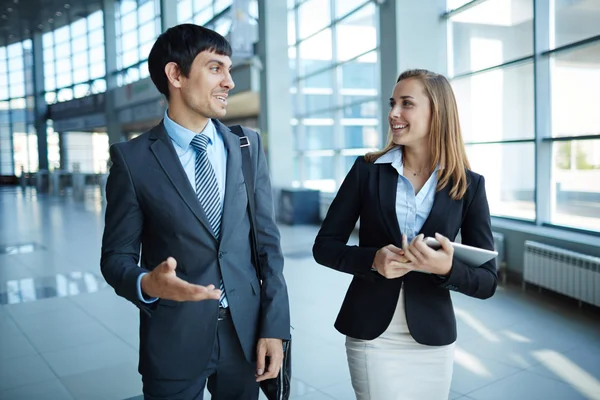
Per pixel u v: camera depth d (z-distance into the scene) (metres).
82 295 5.20
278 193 10.60
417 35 6.80
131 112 20.47
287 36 10.62
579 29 4.94
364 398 1.54
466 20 6.54
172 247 1.34
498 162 6.17
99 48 24.31
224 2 14.17
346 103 9.84
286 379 1.43
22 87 29.30
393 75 6.86
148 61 1.38
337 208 1.59
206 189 1.38
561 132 5.26
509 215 6.06
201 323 1.35
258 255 1.49
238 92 11.45
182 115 1.38
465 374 3.16
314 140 11.14
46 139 28.61
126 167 1.33
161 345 1.35
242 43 10.47
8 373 3.32
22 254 7.58
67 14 22.95
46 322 4.37
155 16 19.50
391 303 1.47
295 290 5.25
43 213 13.27
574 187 5.12
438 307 1.47
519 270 5.32
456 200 1.48
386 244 1.50
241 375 1.46
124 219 1.34
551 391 2.91
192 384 1.40
